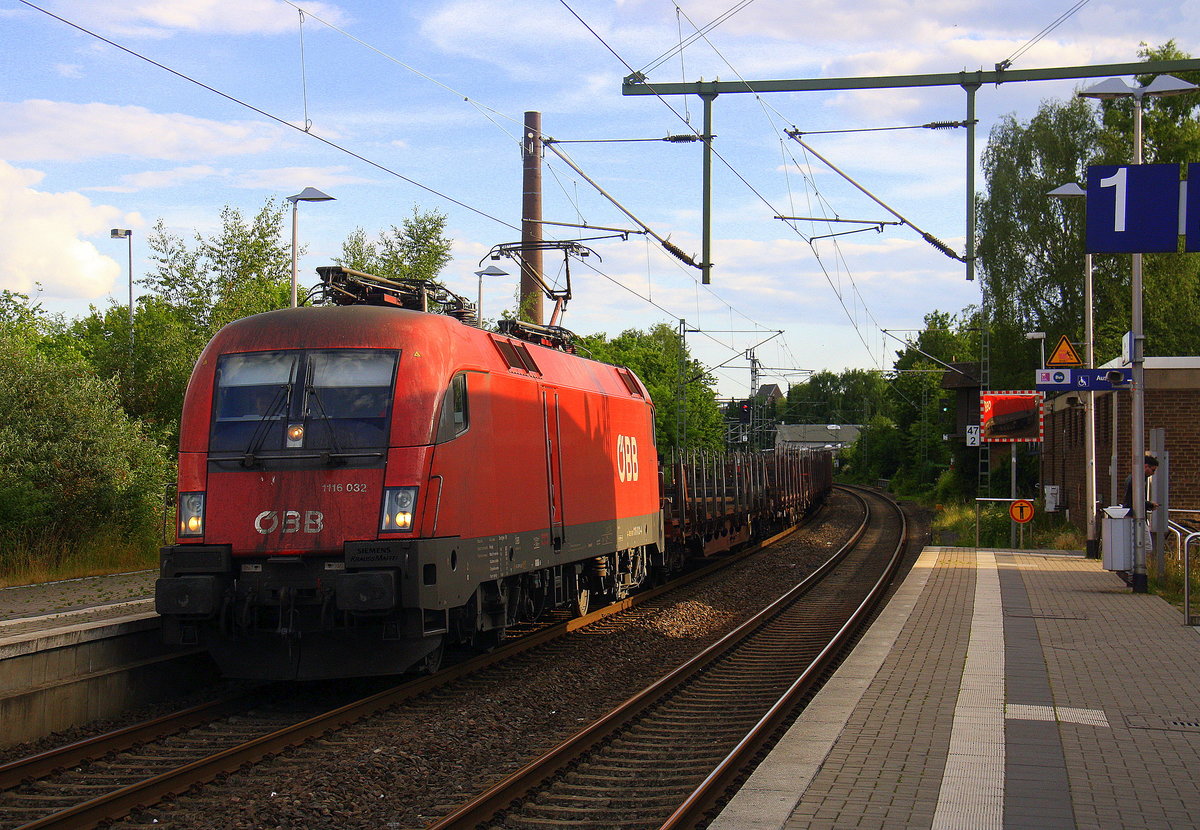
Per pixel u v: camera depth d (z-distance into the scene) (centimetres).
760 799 647
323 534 1089
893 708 894
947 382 6241
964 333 9144
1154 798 652
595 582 1803
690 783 810
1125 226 1622
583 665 1342
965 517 3794
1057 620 1409
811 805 636
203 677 1214
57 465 1992
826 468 6122
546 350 1583
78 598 1552
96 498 2039
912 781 686
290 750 899
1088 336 2386
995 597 1652
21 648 959
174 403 2561
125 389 2577
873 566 2773
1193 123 4569
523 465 1384
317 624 1098
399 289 1359
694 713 1088
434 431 1129
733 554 3212
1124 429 2559
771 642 1563
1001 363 4638
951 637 1270
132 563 2017
